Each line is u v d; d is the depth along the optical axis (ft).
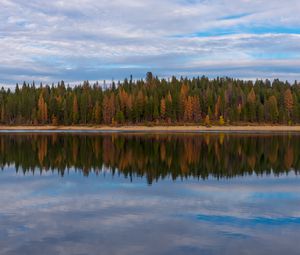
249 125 421.18
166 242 45.65
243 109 440.04
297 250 43.45
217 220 54.49
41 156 137.69
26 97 483.51
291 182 86.07
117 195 70.90
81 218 55.21
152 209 60.44
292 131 361.51
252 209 60.75
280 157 137.08
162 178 90.94
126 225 51.98
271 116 426.51
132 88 533.55
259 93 522.47
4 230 49.62
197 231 49.57
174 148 171.22
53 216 56.18
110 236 47.60
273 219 55.16
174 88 501.15
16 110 481.05
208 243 45.34
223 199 67.77
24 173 98.07
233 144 194.39
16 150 159.22
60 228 50.55
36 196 69.82
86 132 344.08
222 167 111.45
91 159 129.59
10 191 74.43
